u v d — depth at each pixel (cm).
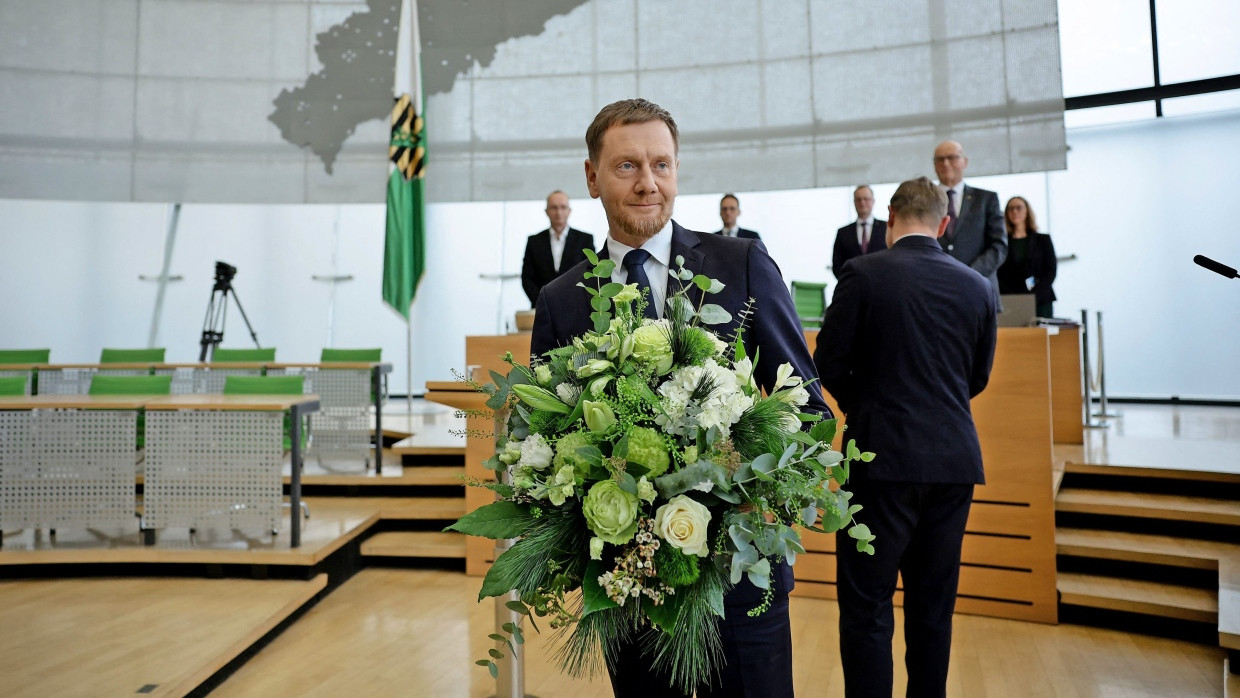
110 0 823
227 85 836
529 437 112
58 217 958
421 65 798
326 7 841
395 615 362
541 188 836
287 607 347
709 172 798
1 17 809
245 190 836
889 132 750
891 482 203
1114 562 345
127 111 825
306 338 984
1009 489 334
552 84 833
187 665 277
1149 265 839
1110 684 269
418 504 496
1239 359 805
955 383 210
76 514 410
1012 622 330
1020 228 591
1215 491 379
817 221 919
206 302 977
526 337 373
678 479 100
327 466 565
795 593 368
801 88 775
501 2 839
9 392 487
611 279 138
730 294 134
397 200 704
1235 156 811
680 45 807
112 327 960
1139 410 762
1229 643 250
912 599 212
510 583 109
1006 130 715
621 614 108
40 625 322
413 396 987
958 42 729
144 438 433
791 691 132
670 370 112
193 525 404
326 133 840
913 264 213
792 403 115
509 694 256
